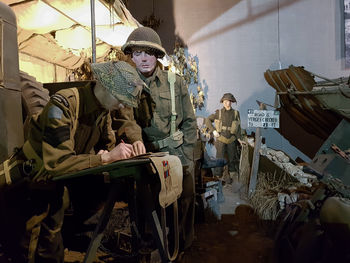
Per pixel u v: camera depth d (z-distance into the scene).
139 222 2.44
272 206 3.96
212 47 8.66
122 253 2.49
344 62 8.34
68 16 4.13
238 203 4.79
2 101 1.78
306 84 5.27
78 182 2.46
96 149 2.22
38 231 1.76
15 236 1.77
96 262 2.51
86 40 5.17
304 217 2.53
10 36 1.85
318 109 5.23
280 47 8.52
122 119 2.34
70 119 1.60
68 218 2.53
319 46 8.41
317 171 2.50
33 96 2.28
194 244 3.12
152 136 2.65
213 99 8.66
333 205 1.99
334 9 8.35
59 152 1.52
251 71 8.58
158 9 8.72
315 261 2.12
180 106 2.72
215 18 8.62
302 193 4.00
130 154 1.67
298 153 8.43
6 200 1.73
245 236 3.37
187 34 8.70
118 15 4.24
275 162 5.45
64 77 6.03
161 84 2.64
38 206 1.75
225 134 6.95
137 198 2.40
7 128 1.80
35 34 4.50
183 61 8.57
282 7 8.48
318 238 2.16
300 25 8.45
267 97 8.53
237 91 8.61
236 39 8.60
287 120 8.45
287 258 2.43
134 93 1.55
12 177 1.68
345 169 2.48
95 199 2.54
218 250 2.97
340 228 1.92
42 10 3.78
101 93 1.62
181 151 2.70
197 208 3.84
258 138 5.08
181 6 8.69
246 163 5.96
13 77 1.87
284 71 5.55
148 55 2.51
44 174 1.66
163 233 1.81
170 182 1.80
